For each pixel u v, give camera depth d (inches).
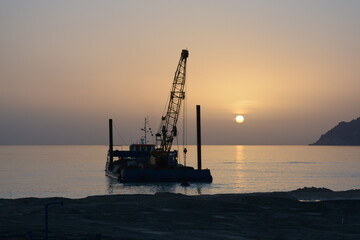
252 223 2124.8
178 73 6496.1
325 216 2332.7
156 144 6781.5
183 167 6515.8
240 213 2385.6
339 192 3503.9
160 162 6530.5
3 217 2158.0
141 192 5285.4
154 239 1726.1
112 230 1897.1
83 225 2005.4
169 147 6643.7
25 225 1955.0
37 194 5398.6
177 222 2124.8
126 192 5315.0
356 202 2728.8
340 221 2192.4
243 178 7815.0
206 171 6250.0
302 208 2556.6
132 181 6112.2
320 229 2004.2
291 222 2158.0
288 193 3440.0
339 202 2728.8
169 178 6122.1
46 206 1424.7
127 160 7490.2
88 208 2468.0
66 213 2329.0
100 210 2407.7
